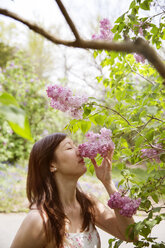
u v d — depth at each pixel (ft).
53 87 5.10
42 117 32.32
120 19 5.49
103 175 5.63
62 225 4.95
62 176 5.44
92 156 5.08
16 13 1.55
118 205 4.89
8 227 14.60
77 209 5.55
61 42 1.56
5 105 1.33
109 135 5.18
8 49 49.39
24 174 27.63
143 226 4.63
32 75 34.17
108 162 5.59
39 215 4.85
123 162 5.96
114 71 7.00
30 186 5.49
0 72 31.37
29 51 47.09
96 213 5.87
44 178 5.38
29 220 4.82
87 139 5.25
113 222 5.69
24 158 32.50
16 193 20.70
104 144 5.06
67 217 5.15
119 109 5.86
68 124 5.57
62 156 5.37
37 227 4.75
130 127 5.31
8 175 25.17
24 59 36.06
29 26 1.56
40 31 1.56
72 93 5.11
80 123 5.53
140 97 5.99
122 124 5.75
